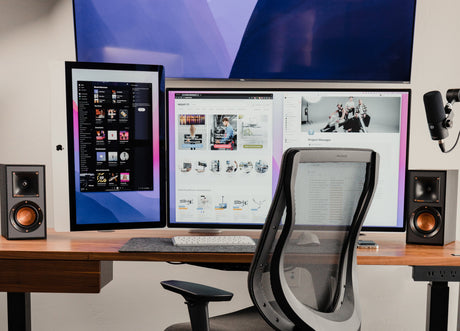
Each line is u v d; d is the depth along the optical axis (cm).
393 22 197
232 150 181
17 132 208
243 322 135
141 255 149
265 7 198
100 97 173
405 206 177
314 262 120
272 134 180
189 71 202
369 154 119
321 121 179
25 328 168
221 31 200
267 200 182
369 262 149
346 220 122
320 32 199
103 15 197
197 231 189
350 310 123
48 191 209
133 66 175
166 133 182
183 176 182
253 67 201
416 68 205
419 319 212
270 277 110
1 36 204
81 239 172
